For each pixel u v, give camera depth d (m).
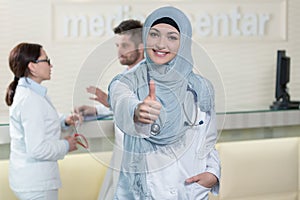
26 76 2.35
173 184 2.17
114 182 2.21
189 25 1.96
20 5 3.01
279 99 3.23
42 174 2.24
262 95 3.43
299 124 3.19
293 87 3.48
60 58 3.09
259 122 3.05
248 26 3.38
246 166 2.96
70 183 2.51
